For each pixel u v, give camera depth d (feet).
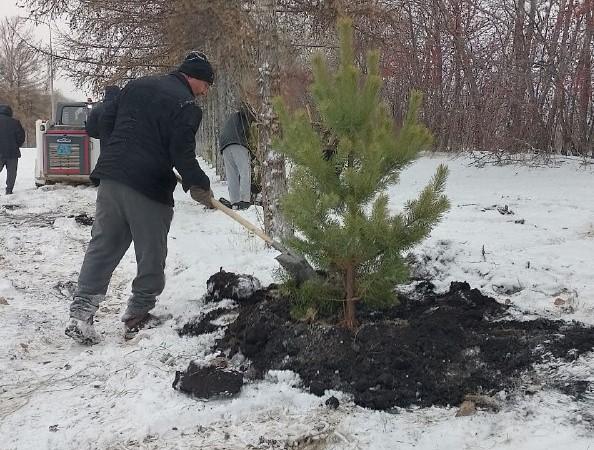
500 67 51.42
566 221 27.20
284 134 14.05
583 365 11.55
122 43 46.68
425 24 57.26
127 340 15.05
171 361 13.17
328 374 11.78
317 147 13.43
